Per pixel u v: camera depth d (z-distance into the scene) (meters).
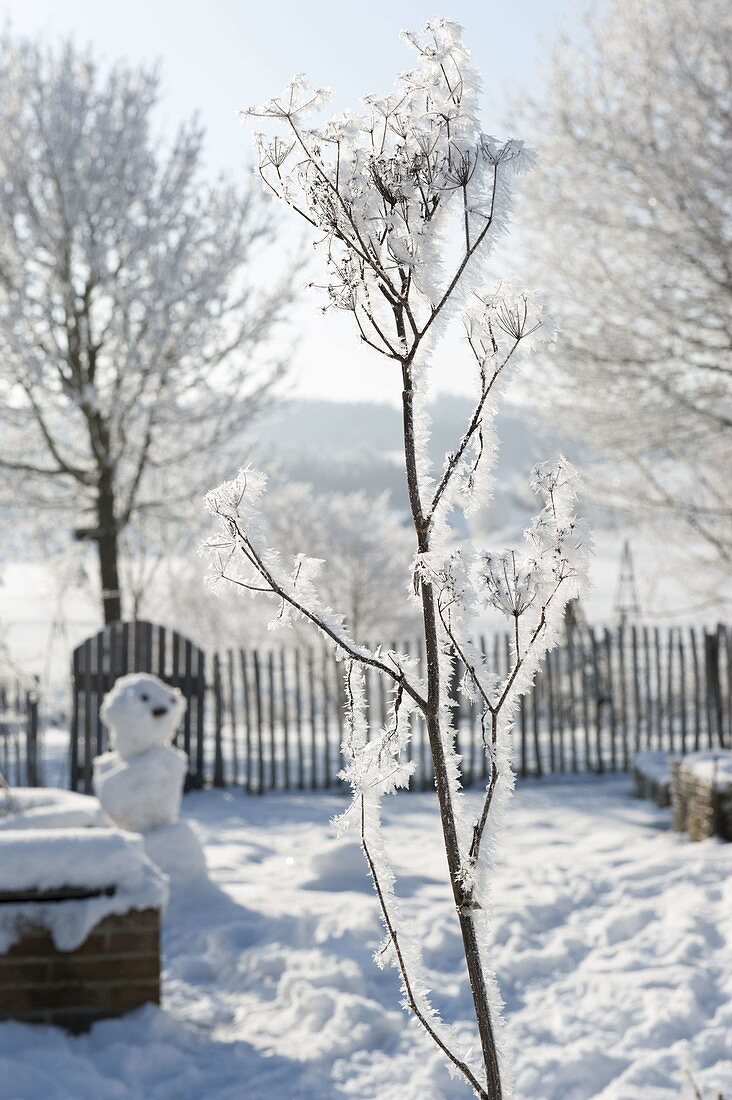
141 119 13.66
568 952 4.62
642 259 12.09
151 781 5.87
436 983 4.43
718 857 5.68
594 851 6.67
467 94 1.41
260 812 8.97
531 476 1.39
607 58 11.96
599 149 11.67
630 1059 3.59
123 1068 3.60
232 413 14.63
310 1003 4.16
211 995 4.46
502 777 1.40
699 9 11.41
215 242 13.78
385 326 1.46
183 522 16.00
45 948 3.85
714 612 15.68
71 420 14.84
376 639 22.28
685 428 12.98
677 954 4.39
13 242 12.90
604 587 31.67
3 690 10.62
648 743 10.70
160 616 19.98
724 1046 3.62
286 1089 3.52
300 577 1.43
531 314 1.42
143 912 3.95
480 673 1.42
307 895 5.80
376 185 1.38
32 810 5.15
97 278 13.50
